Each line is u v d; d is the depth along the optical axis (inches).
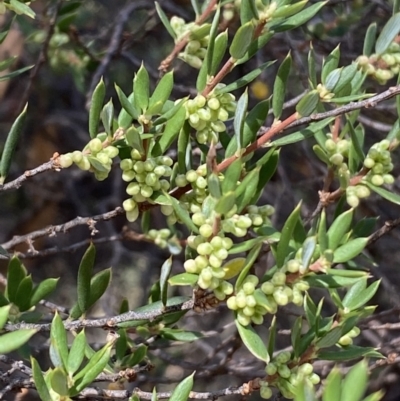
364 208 38.0
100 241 29.3
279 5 23.0
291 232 22.2
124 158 23.5
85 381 21.7
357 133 26.0
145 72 22.8
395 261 43.9
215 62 23.1
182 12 37.2
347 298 23.5
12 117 49.7
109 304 41.8
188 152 24.1
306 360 22.9
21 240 26.8
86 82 40.6
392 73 26.1
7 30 25.5
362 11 34.3
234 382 48.6
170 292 45.6
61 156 23.2
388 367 37.2
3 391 24.6
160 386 41.5
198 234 22.4
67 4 32.8
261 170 23.3
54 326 21.8
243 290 22.2
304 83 33.8
